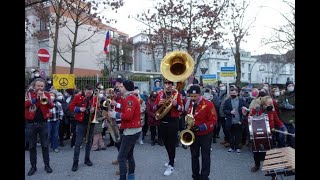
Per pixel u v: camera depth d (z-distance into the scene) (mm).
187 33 23438
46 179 6688
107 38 15516
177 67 6773
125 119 5555
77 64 33844
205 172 5746
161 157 8930
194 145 5848
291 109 8570
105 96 9492
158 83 12664
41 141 7098
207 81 18016
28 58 27938
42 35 23969
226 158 8797
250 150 9953
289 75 69750
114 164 7984
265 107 7410
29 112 6820
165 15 23891
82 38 30125
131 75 21969
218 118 11227
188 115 5719
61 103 10133
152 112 10711
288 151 5441
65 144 10883
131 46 42812
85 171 7344
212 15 23562
